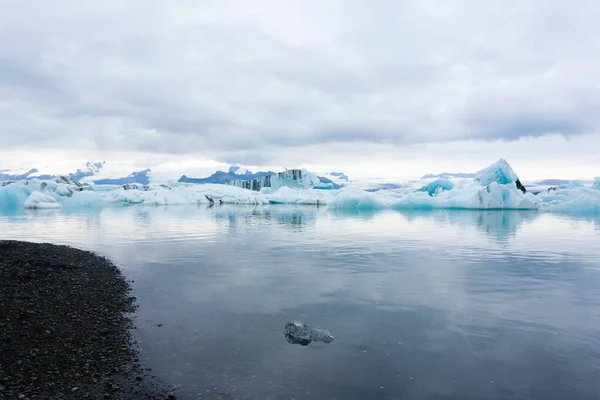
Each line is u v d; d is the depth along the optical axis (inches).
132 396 229.0
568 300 426.6
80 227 1244.5
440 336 325.4
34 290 425.1
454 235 1040.8
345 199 2534.5
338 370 265.9
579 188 2281.0
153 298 430.3
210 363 274.4
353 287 481.1
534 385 246.8
